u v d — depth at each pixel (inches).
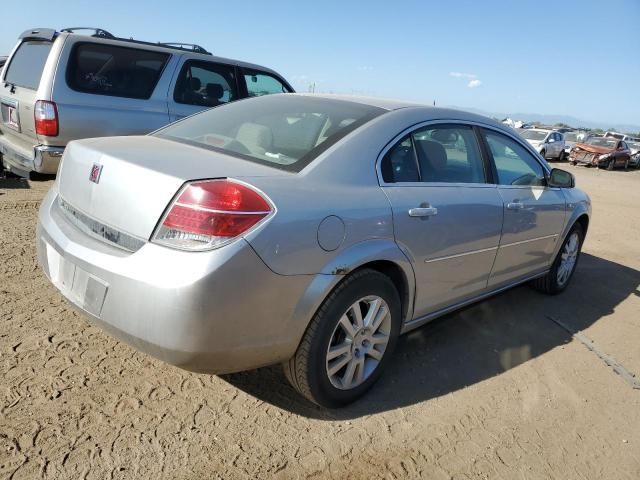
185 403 105.2
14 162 236.4
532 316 172.2
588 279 223.5
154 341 84.0
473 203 130.0
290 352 96.3
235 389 111.8
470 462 99.2
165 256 83.4
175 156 99.0
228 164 97.0
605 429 114.8
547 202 164.1
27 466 84.5
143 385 109.3
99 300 89.3
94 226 96.1
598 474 100.7
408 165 118.5
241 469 89.9
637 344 160.7
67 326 128.9
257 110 129.3
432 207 117.0
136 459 89.0
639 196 597.9
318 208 93.9
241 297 84.7
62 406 99.6
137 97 235.3
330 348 102.4
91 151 101.6
